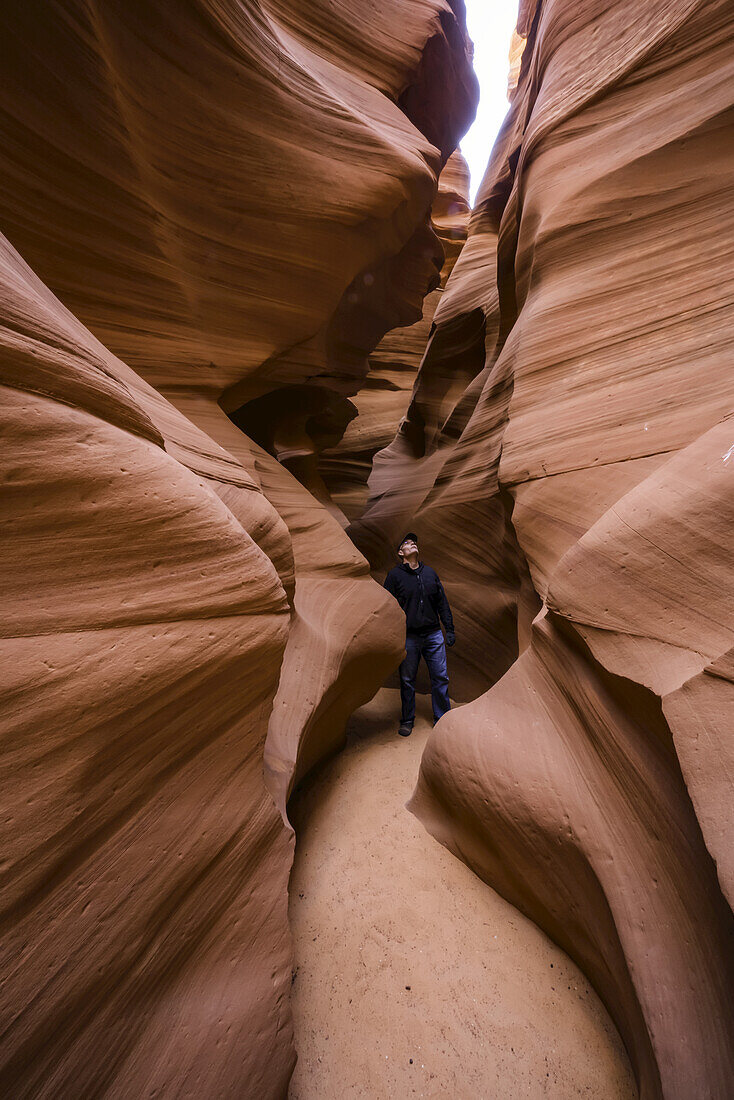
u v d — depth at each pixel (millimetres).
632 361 2678
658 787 1581
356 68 4738
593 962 1790
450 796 2439
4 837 798
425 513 6379
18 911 814
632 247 2820
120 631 1039
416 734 4297
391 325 5578
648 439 2420
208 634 1245
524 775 2109
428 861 2449
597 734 1892
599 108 3184
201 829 1253
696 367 2385
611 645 1790
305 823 2789
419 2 5246
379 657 3789
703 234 2531
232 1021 1216
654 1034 1299
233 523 1468
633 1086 1501
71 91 2330
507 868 2164
